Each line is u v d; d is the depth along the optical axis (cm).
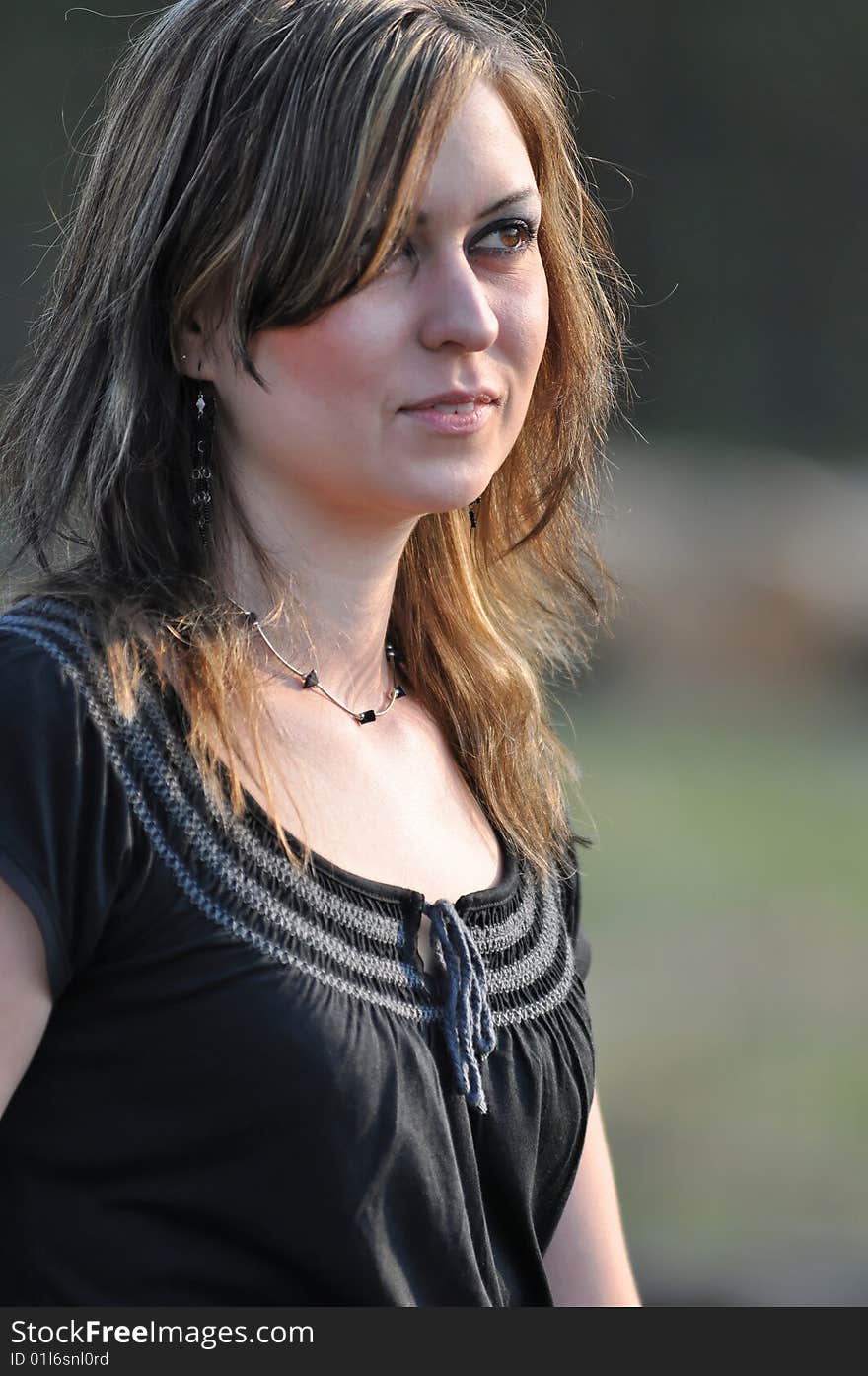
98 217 688
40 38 6431
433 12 662
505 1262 697
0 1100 584
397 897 658
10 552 718
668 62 7244
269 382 656
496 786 779
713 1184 2122
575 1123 726
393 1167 623
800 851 3450
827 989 2753
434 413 660
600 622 896
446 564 804
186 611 648
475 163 651
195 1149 608
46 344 710
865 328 7456
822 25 7269
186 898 607
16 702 600
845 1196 2089
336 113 626
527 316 682
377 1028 627
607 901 3127
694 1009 2670
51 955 587
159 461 671
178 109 654
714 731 4472
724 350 7400
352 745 704
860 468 7262
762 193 7406
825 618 4794
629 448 5712
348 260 630
